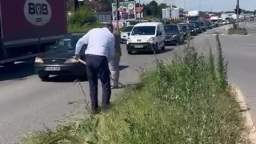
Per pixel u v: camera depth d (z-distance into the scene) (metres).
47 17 27.52
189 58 13.65
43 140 8.12
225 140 7.32
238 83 16.97
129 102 10.99
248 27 101.56
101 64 11.95
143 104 10.12
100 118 8.77
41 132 9.08
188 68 12.77
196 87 10.88
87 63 12.06
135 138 6.60
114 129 7.67
